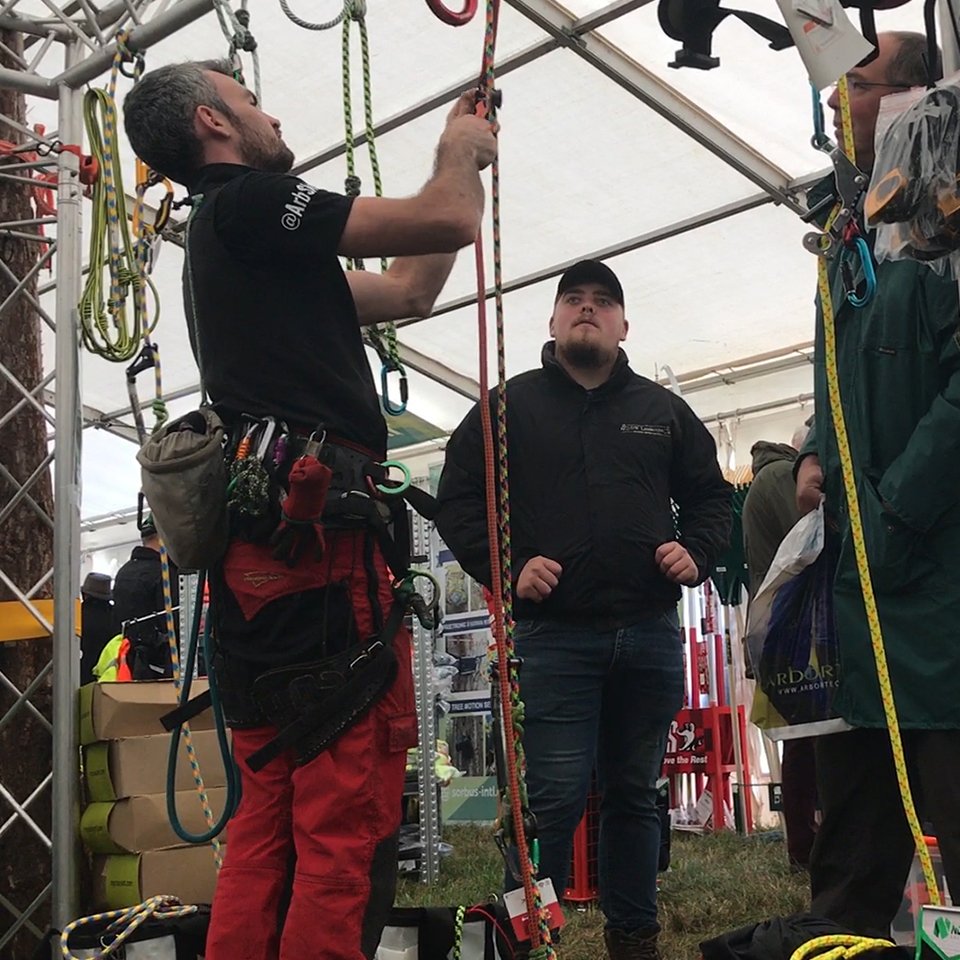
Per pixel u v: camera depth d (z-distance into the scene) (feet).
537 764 8.46
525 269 22.50
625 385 9.54
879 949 4.58
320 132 19.01
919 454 5.53
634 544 8.81
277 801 5.57
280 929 5.47
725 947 5.20
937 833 5.72
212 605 5.72
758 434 26.86
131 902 10.57
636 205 20.35
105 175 9.14
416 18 16.21
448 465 9.44
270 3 15.98
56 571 10.39
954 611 5.62
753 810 21.76
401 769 5.46
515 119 18.33
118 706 10.77
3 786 10.80
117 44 9.56
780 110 17.72
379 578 5.49
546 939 4.66
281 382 5.47
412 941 7.04
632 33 16.42
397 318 6.55
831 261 6.55
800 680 6.44
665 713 8.98
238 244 5.45
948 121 4.45
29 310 11.94
